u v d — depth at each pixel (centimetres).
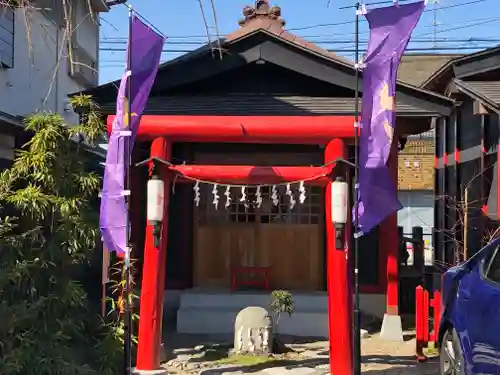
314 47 1362
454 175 1325
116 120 634
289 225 1123
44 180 650
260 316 852
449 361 600
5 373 576
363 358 833
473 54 1118
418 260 1251
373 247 1109
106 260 762
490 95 988
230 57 988
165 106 948
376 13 638
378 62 644
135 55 646
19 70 1194
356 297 645
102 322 729
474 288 554
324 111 927
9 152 958
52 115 691
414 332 1015
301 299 1037
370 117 654
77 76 1507
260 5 1436
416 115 933
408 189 2175
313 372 738
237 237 1128
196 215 1134
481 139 1141
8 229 613
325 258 1109
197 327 1005
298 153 1094
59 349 641
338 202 708
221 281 1125
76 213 671
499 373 480
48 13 1166
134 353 793
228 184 751
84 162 716
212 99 1000
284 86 1029
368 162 654
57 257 649
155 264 730
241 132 738
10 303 629
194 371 760
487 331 505
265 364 788
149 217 724
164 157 741
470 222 1178
